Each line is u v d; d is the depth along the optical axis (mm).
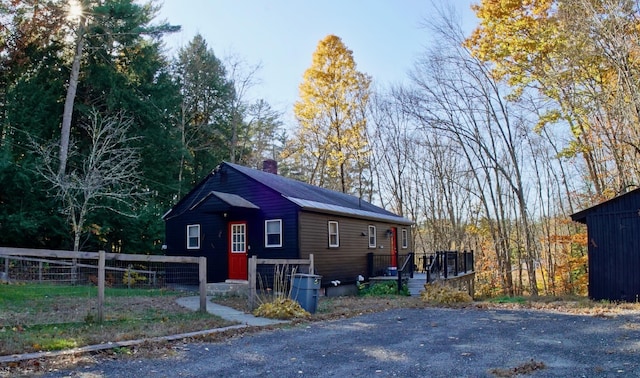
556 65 17438
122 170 18969
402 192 31422
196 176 29672
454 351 6895
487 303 13805
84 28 20375
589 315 10609
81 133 22344
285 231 16125
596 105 17406
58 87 21516
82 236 19984
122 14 21562
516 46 17750
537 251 26141
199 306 10922
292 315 10344
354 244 19531
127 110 22016
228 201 15797
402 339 7922
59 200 19016
